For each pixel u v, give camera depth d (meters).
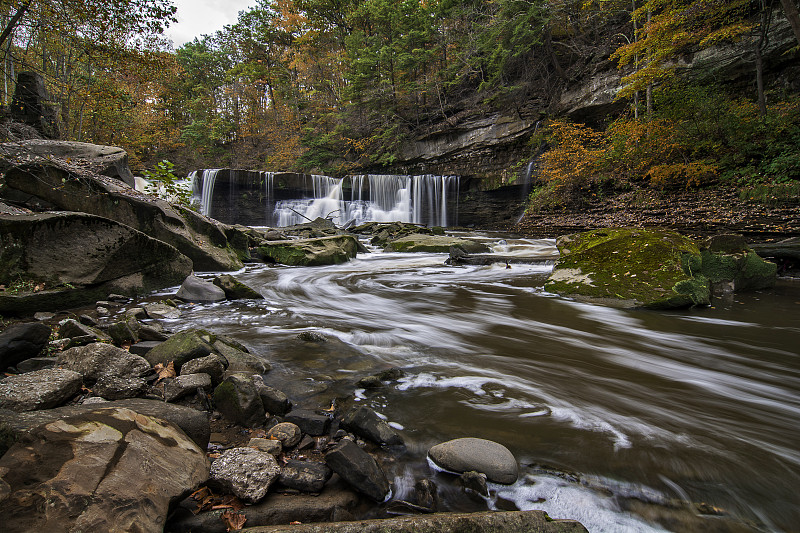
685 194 13.86
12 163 6.89
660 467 2.17
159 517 1.42
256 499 1.76
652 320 5.34
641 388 3.24
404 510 1.84
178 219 8.44
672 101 15.16
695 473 2.12
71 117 18.94
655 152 15.00
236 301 6.28
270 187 24.14
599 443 2.40
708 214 12.01
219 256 9.16
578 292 6.69
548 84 23.14
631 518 1.82
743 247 7.35
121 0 7.58
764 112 13.18
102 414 1.69
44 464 1.38
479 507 1.89
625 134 16.41
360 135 34.03
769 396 3.12
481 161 25.61
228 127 40.50
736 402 3.01
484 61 24.42
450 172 27.12
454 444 2.20
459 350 4.16
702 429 2.59
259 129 41.28
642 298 5.94
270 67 41.78
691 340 4.56
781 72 14.50
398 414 2.71
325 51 37.31
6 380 2.27
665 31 14.18
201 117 41.31
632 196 15.88
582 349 4.25
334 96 37.41
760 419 2.74
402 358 3.86
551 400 2.98
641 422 2.67
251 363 3.27
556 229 17.47
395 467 2.15
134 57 8.87
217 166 40.50
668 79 16.23
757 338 4.61
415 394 3.04
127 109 23.89
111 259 5.77
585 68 20.77
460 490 1.98
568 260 7.34
